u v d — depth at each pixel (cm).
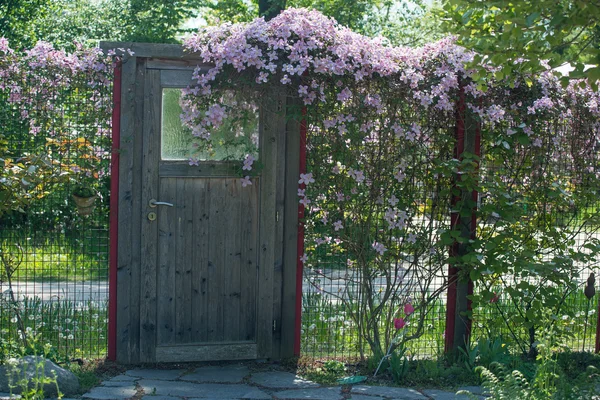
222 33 480
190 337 510
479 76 371
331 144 505
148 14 1655
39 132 488
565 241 538
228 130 500
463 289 531
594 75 329
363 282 517
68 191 502
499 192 500
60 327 522
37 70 480
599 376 426
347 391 455
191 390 448
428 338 554
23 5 1697
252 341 518
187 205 503
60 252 520
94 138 491
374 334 523
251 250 514
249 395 440
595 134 541
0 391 415
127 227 495
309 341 534
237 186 509
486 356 498
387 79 496
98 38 1748
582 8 309
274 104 497
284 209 513
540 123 526
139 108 489
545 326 499
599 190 544
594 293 541
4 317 512
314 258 521
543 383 391
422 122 512
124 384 455
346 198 510
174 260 504
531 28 333
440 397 444
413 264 520
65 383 426
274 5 1217
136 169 493
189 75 491
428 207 520
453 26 391
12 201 466
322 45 477
